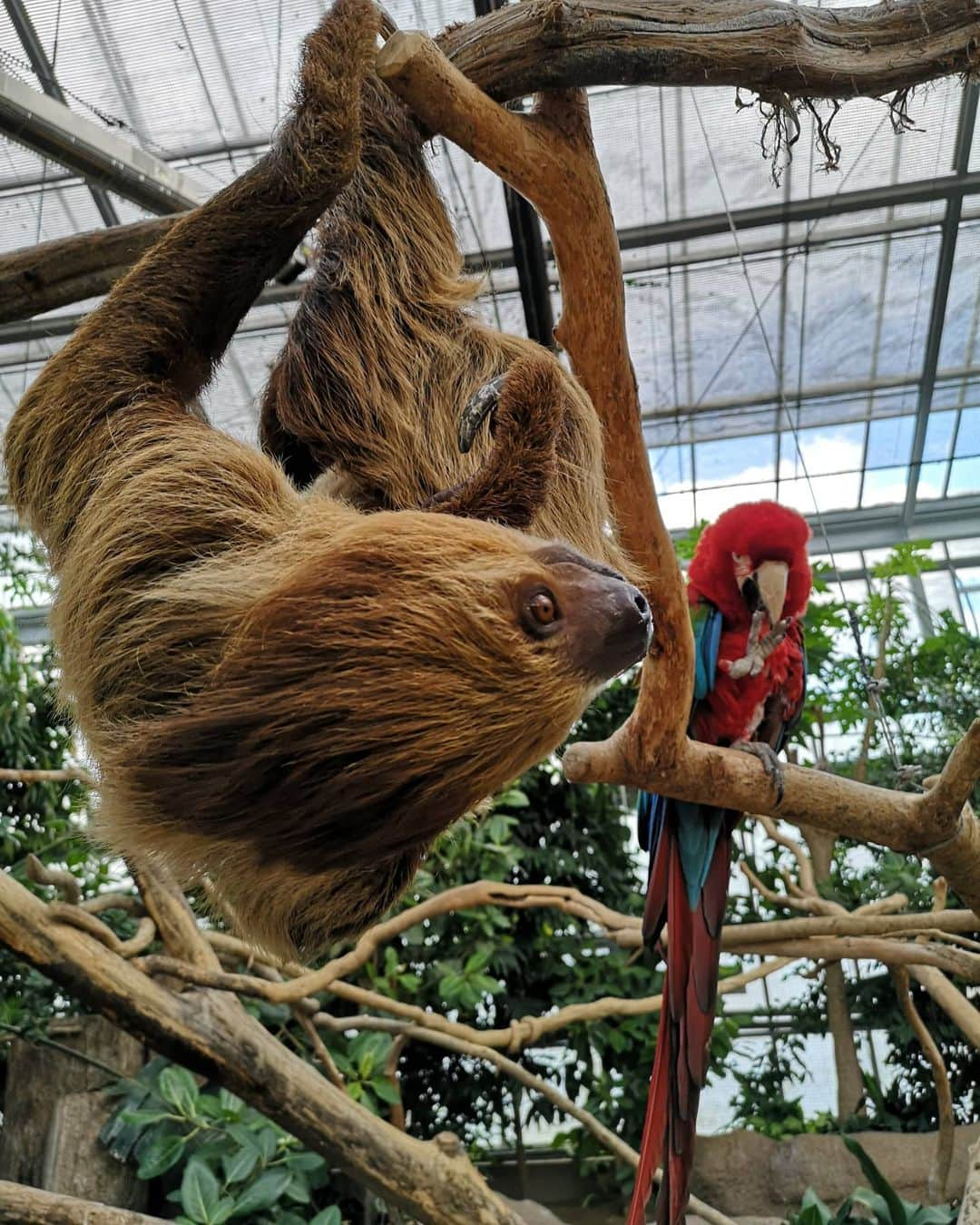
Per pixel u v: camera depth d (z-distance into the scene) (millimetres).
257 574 1503
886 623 9297
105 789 1521
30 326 9234
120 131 8438
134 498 1702
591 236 2221
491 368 2205
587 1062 8391
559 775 9047
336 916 1585
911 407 13203
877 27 2367
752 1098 9477
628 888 9188
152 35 7789
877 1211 5441
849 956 4965
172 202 5129
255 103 8273
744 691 4938
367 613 1328
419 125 2393
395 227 2283
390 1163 4133
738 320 11891
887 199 10328
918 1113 9000
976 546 14453
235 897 1546
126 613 1634
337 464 2133
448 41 2271
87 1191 6020
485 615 1327
